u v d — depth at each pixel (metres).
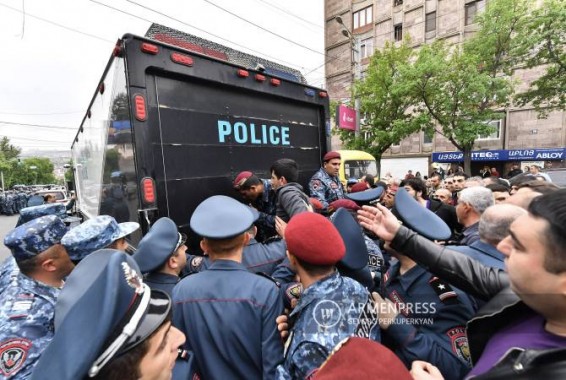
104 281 0.73
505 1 12.61
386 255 2.69
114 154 3.03
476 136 13.36
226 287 1.54
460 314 1.44
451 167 16.58
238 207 1.77
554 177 7.44
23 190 34.78
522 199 2.36
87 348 0.66
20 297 1.50
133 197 2.62
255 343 1.49
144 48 2.55
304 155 4.16
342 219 1.80
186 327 1.53
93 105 4.45
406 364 1.35
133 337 0.76
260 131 3.60
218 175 3.14
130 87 2.49
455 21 19.36
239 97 3.38
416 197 4.25
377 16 23.28
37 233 1.60
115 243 2.04
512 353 0.87
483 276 1.33
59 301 0.87
